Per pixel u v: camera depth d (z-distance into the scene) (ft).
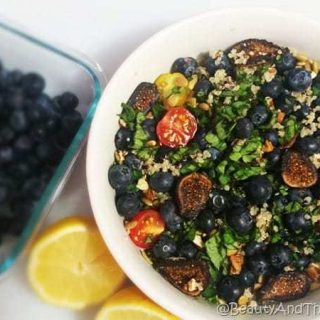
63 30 1.17
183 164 1.04
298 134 1.06
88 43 1.17
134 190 1.03
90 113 1.04
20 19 1.17
